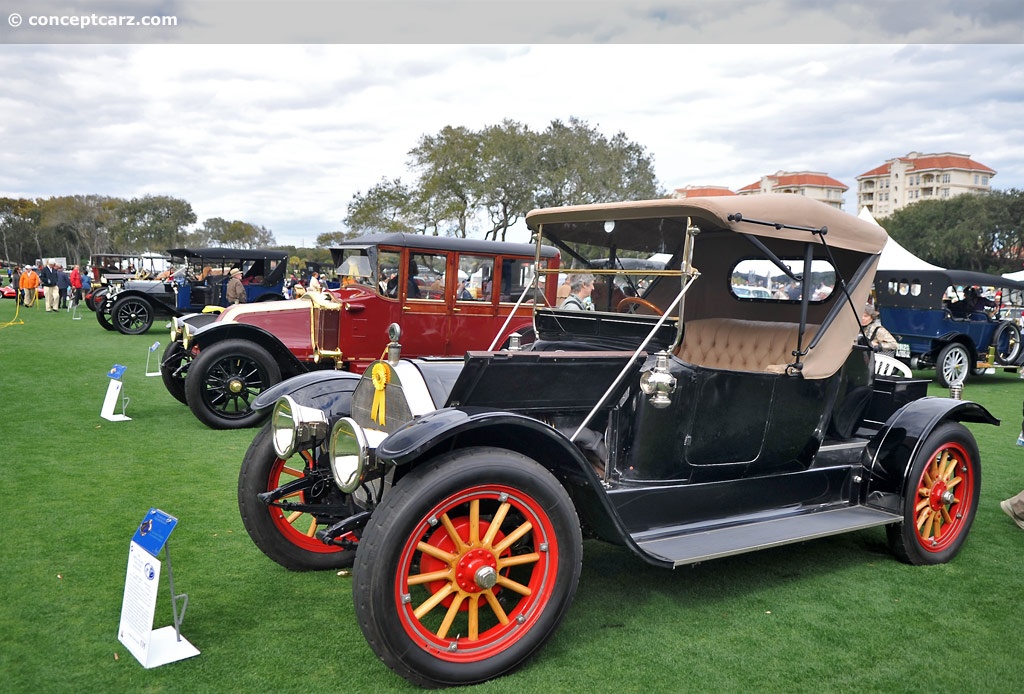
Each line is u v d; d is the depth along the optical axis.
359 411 3.15
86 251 80.00
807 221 3.33
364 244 8.00
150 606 2.57
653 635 2.92
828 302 3.80
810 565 3.76
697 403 3.16
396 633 2.35
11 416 6.80
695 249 3.84
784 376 3.38
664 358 2.97
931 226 45.84
